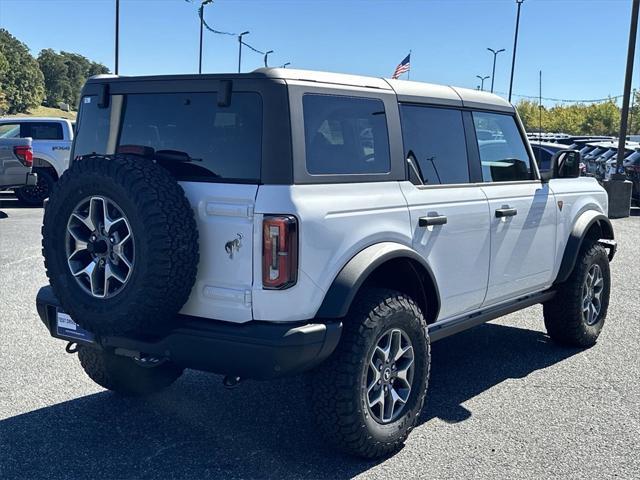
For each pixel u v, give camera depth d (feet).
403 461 12.98
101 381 15.37
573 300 19.42
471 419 14.97
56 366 17.80
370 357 12.44
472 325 16.17
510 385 17.15
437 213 14.23
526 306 18.13
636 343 20.85
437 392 16.63
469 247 15.25
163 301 11.34
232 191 11.59
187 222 11.46
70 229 11.96
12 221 43.09
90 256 12.00
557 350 20.16
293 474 12.44
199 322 11.97
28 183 44.60
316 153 12.03
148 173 11.42
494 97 17.07
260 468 12.65
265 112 11.60
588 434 14.21
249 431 14.23
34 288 26.05
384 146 13.47
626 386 17.08
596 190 20.57
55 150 52.26
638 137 105.19
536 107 233.14
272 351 11.28
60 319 13.62
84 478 12.17
